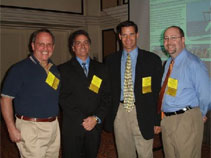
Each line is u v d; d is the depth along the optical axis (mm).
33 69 1866
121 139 2320
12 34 6559
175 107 2002
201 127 1994
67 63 2182
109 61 2350
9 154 3453
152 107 2211
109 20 6617
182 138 1972
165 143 2137
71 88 2111
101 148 3617
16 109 1905
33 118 1871
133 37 2178
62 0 6500
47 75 1917
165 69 2191
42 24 6402
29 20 6012
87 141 2152
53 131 1973
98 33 7051
